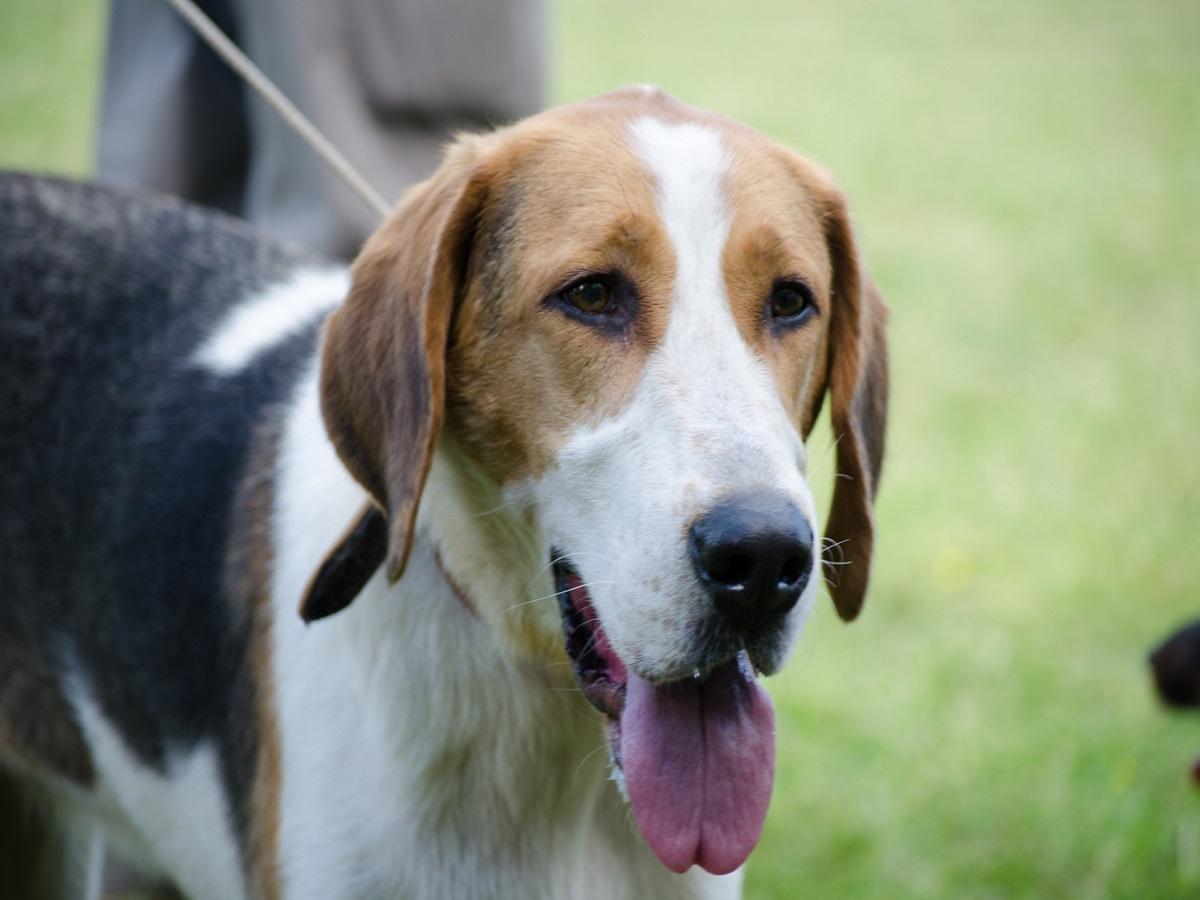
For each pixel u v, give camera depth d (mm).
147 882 7395
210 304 6848
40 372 6793
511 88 8828
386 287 5355
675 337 4977
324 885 5523
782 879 8664
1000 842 9008
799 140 26906
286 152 8453
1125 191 24188
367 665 5539
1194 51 34938
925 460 14281
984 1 41688
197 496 6316
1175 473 14023
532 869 5660
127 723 6465
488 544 5398
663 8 39594
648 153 5180
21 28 30281
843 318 5688
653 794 4871
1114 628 11305
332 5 8281
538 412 5121
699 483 4633
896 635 11188
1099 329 18094
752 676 5059
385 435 5230
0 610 6855
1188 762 9688
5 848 7336
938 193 23984
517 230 5184
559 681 5535
